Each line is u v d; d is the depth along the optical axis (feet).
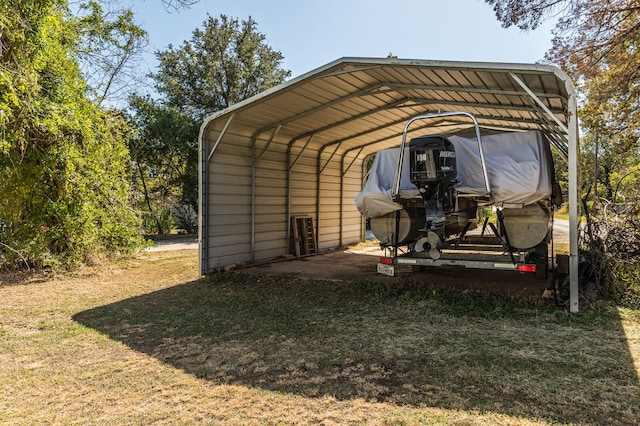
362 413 8.87
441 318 16.17
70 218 27.73
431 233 18.04
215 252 27.02
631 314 16.11
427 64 18.19
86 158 29.12
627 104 41.24
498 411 8.81
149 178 67.05
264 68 79.92
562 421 8.36
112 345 13.70
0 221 26.25
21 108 22.29
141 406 9.41
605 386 9.97
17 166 25.20
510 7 37.04
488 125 31.24
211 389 10.26
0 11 20.27
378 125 33.17
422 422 8.41
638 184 30.60
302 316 16.90
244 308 18.38
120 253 33.45
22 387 10.49
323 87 23.29
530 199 16.83
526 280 22.95
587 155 79.92
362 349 12.94
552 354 12.14
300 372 11.25
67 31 28.73
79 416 8.96
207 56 75.66
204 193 25.96
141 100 64.28
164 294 21.53
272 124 28.94
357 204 20.26
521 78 18.02
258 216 30.94
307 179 36.65
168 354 12.80
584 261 19.79
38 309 18.53
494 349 12.64
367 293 20.66
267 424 8.52
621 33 35.04
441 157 16.63
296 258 33.73
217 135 26.73
